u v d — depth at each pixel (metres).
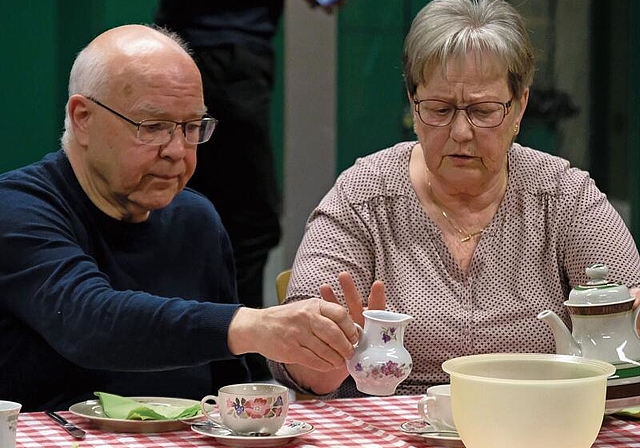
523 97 3.44
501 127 3.35
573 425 2.23
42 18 6.31
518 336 3.46
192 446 2.54
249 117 5.36
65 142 3.23
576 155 7.02
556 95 6.95
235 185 5.44
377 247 3.54
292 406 2.93
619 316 2.65
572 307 2.68
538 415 2.21
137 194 3.17
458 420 2.31
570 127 6.99
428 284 3.50
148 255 3.30
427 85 3.35
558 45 6.93
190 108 3.14
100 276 2.95
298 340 2.60
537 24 6.88
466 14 3.33
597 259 3.51
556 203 3.59
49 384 3.16
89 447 2.51
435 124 3.37
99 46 3.15
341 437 2.61
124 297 2.77
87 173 3.19
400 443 2.55
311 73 6.65
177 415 2.71
